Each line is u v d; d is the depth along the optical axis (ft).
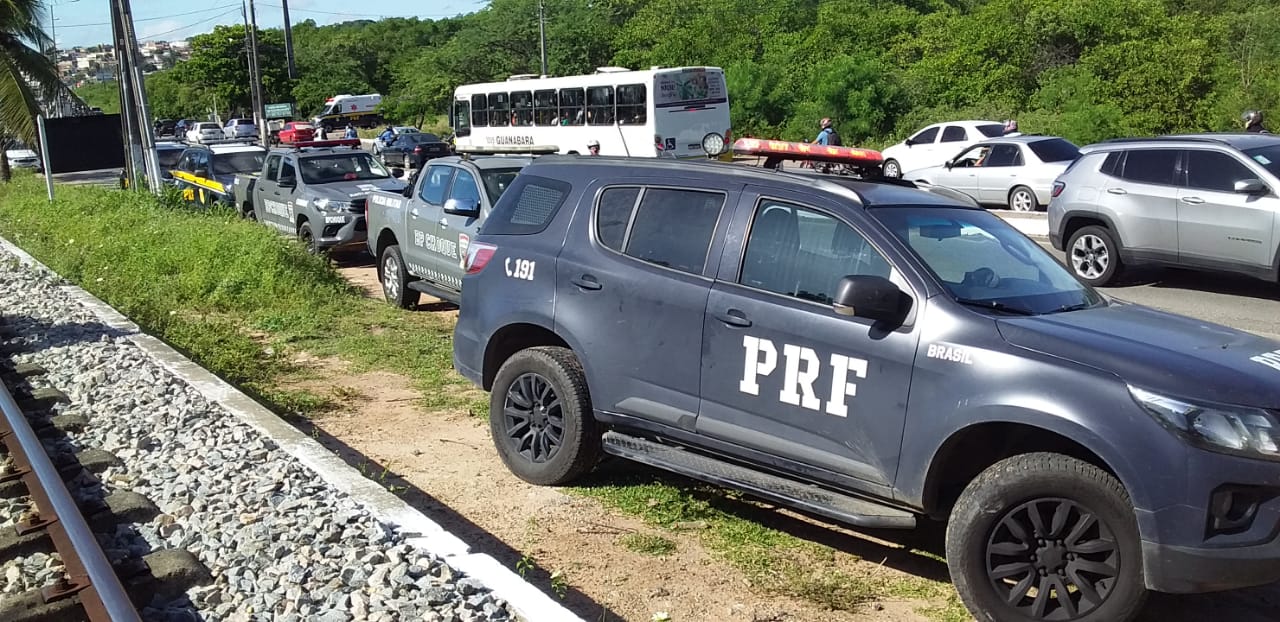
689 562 16.17
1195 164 38.81
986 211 17.99
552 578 15.08
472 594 13.53
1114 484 12.94
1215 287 41.16
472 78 219.00
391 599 13.28
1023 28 136.46
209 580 14.33
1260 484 12.30
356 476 18.03
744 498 19.03
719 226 17.19
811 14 177.68
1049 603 13.60
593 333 18.25
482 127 113.50
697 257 17.28
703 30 174.29
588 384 18.51
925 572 15.94
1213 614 14.64
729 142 94.89
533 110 104.83
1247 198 36.73
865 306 14.44
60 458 19.47
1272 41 127.65
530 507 18.35
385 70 311.27
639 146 92.73
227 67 282.77
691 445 17.28
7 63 98.32
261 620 13.01
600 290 18.21
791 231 16.44
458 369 21.15
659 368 17.40
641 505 18.40
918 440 14.39
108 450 20.13
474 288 20.56
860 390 14.99
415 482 19.70
